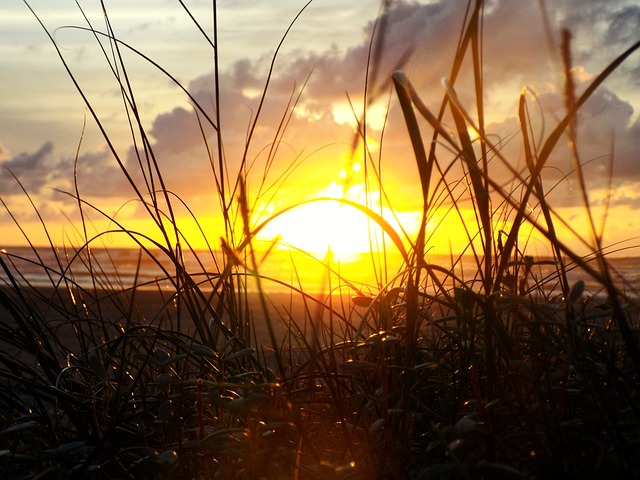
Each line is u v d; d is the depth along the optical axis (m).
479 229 1.35
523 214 0.90
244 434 1.31
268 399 1.37
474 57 1.16
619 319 0.97
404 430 1.24
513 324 1.33
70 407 1.52
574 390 1.20
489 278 1.21
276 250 1.57
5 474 1.21
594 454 1.13
